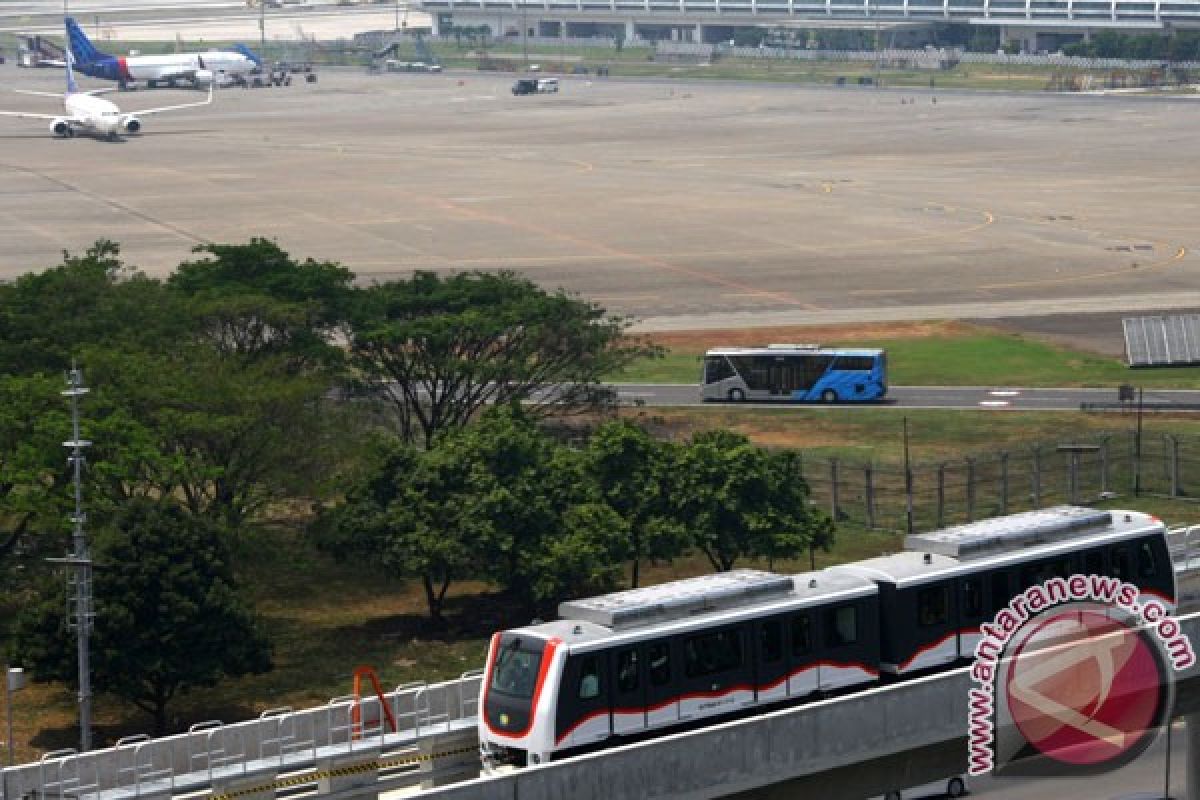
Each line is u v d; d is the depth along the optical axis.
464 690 141.12
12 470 189.25
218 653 174.12
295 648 198.12
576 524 198.62
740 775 107.38
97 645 168.75
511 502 197.12
